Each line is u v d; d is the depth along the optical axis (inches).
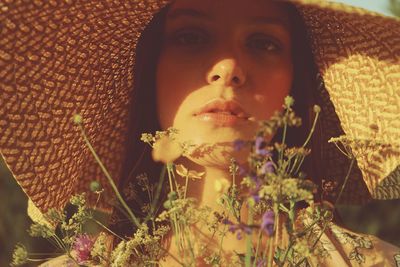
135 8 26.8
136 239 23.8
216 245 26.3
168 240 27.3
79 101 28.5
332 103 30.6
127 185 29.7
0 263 79.4
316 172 30.4
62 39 27.0
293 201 21.1
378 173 28.4
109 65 28.9
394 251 30.1
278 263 22.4
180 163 27.2
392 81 27.1
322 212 23.7
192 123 25.5
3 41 26.0
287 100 20.2
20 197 80.5
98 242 24.9
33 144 27.5
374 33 26.6
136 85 28.8
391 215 77.5
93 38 27.7
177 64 26.2
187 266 23.1
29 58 26.8
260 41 26.6
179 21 26.5
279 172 20.5
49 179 28.2
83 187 29.8
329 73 29.0
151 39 27.8
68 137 28.5
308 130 30.1
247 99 25.6
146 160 29.6
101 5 26.5
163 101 26.5
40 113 27.5
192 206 22.2
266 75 26.2
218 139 25.2
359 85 28.1
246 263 21.5
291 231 21.5
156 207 28.7
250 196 20.4
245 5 26.3
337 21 27.2
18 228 79.3
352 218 78.0
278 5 26.9
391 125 27.5
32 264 50.3
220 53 26.0
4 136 26.9
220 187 23.3
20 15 25.7
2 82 26.5
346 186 32.0
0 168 80.4
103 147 30.0
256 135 20.1
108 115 29.8
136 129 29.4
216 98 25.3
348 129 28.9
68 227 24.1
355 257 29.4
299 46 28.9
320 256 23.7
